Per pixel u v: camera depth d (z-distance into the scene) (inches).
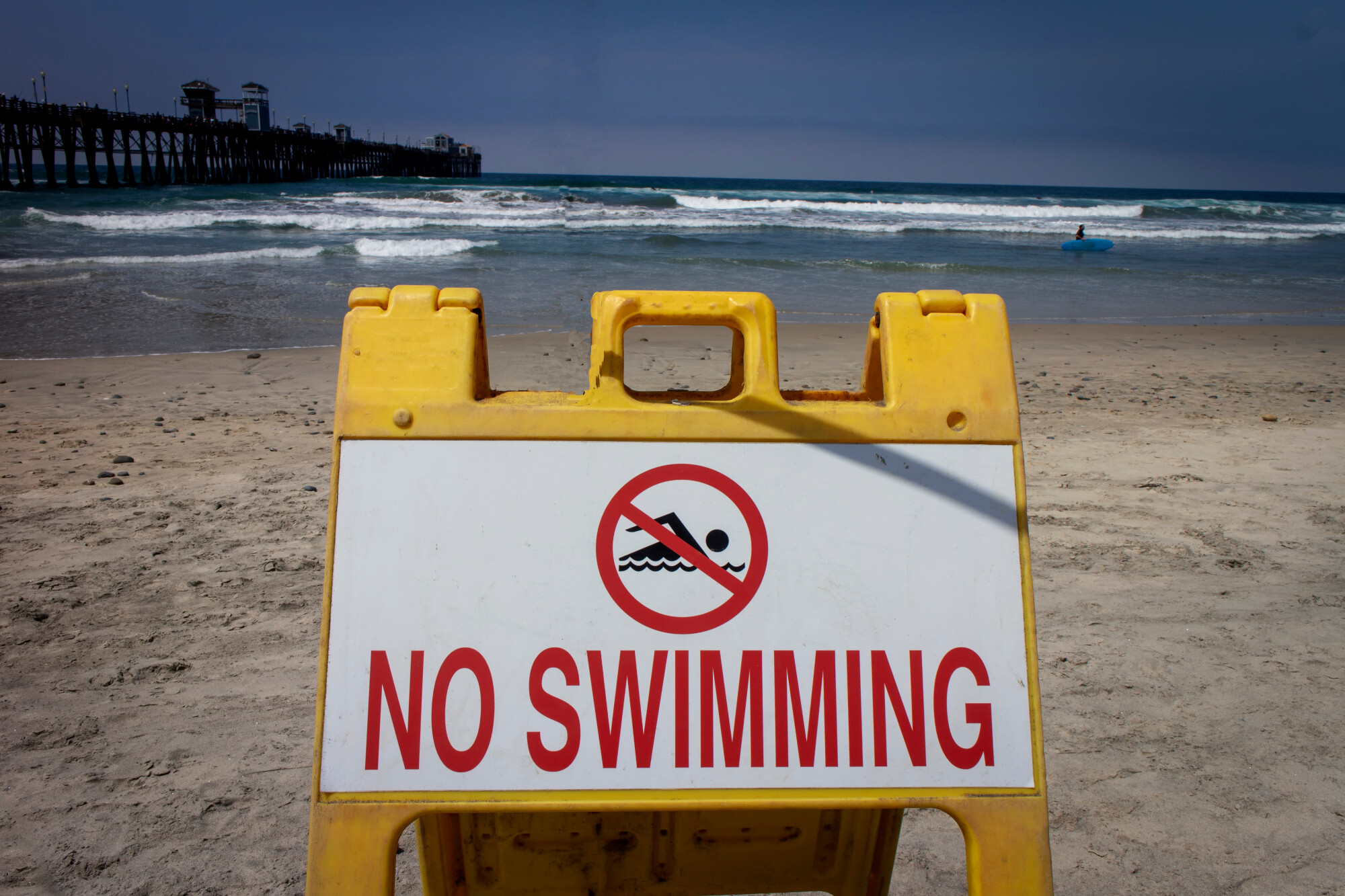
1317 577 170.1
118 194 1679.4
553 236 1035.3
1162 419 293.7
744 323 59.3
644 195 1872.5
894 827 64.9
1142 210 1818.4
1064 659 140.4
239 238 900.6
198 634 144.6
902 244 1109.1
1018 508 58.6
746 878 66.6
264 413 287.0
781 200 1841.8
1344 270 925.8
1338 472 234.8
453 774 54.0
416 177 3937.0
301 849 97.7
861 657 56.3
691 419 58.0
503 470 57.1
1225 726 122.8
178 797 105.9
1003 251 1043.9
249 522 191.6
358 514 56.3
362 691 54.5
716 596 56.8
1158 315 600.7
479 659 55.2
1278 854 98.5
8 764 111.2
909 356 59.9
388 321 59.3
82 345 394.9
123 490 209.2
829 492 58.0
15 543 177.2
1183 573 171.8
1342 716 125.3
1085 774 112.4
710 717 55.4
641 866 65.4
